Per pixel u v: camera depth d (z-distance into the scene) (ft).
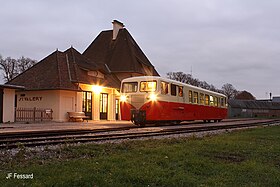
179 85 80.53
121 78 127.24
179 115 79.51
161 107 71.31
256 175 21.12
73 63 103.81
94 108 104.42
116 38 140.87
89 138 43.60
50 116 90.89
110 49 137.49
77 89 94.17
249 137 48.37
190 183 18.52
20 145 32.78
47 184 16.88
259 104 327.26
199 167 22.98
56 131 52.42
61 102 92.12
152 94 70.13
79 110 97.55
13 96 83.20
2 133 46.09
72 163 22.88
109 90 111.75
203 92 96.58
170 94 75.51
